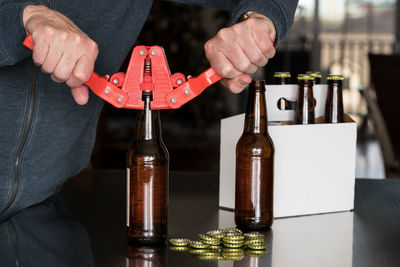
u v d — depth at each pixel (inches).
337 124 41.7
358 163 195.6
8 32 30.8
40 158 44.9
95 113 50.3
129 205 32.2
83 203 43.1
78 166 50.8
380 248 32.4
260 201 36.3
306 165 40.9
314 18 317.1
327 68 318.3
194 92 31.7
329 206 42.0
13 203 44.3
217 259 29.6
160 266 28.4
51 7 43.9
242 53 32.3
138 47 30.9
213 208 42.3
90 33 47.0
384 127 86.2
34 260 29.3
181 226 36.8
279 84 47.5
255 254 30.7
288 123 45.8
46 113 44.6
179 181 52.4
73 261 29.1
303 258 30.2
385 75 92.0
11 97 43.2
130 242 32.4
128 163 32.2
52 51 28.1
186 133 245.6
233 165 41.5
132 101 31.3
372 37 315.9
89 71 29.0
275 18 36.2
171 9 238.7
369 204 44.6
